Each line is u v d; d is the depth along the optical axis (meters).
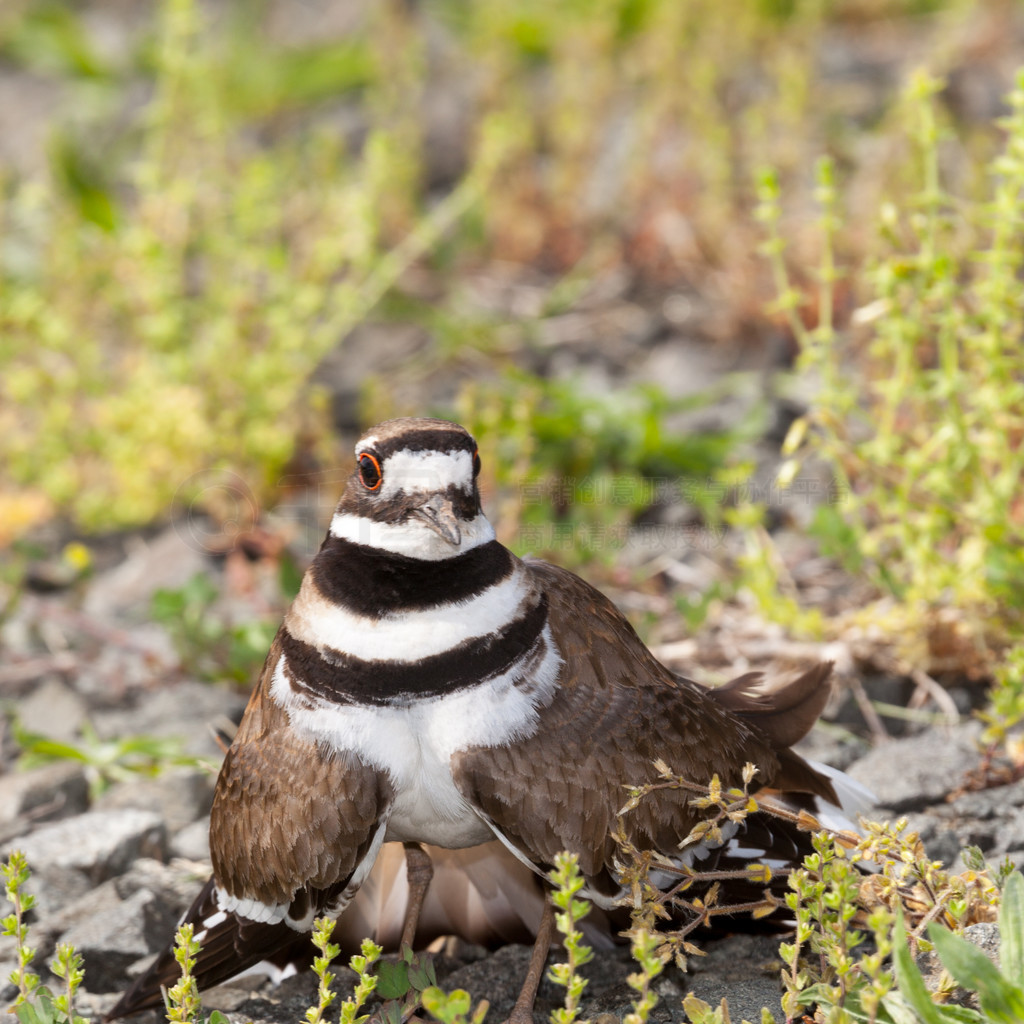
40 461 13.52
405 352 15.51
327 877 6.76
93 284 14.17
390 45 18.73
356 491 6.71
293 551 12.23
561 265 16.61
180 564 12.55
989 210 9.48
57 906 8.41
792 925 7.10
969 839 8.28
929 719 9.66
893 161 14.55
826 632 10.21
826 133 16.55
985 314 9.53
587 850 6.73
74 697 10.68
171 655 11.34
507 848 7.10
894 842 6.60
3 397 14.42
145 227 13.30
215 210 14.33
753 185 15.37
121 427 13.05
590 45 17.86
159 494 13.21
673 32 16.84
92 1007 7.71
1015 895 6.03
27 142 20.61
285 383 13.12
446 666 6.53
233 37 21.97
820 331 9.91
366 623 6.55
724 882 7.14
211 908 7.39
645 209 16.19
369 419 12.95
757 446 13.41
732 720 7.34
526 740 6.62
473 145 17.03
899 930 5.74
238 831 6.93
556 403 13.43
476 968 7.65
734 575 11.70
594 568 11.66
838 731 9.59
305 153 18.95
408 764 6.59
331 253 13.66
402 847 7.82
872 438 12.53
